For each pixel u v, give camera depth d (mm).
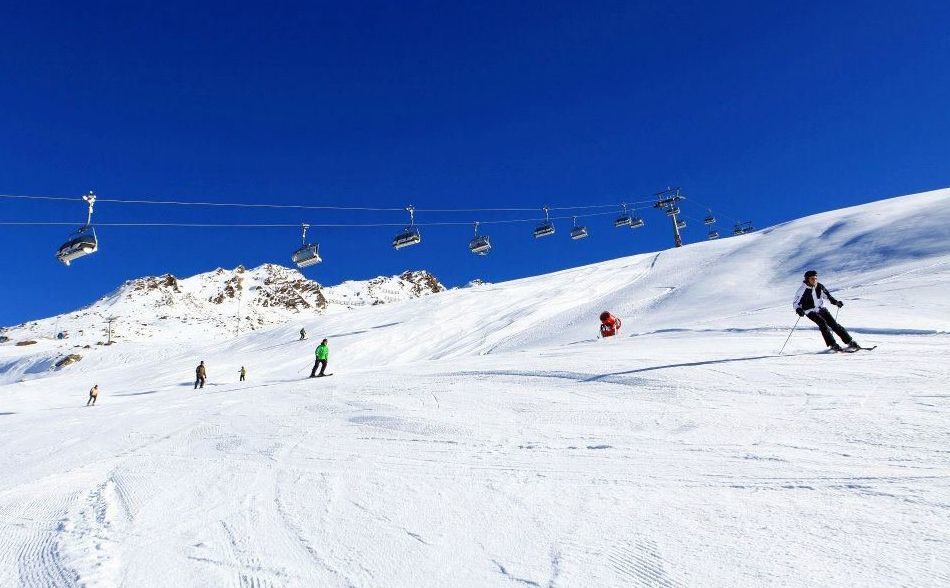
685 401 6309
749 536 2887
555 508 3580
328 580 2824
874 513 3020
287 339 47125
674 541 2908
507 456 5027
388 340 39219
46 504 5027
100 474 6227
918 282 15219
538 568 2746
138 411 14062
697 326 14539
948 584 2258
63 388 37062
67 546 3689
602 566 2707
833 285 21344
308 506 4094
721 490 3619
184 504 4488
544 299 41938
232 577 2949
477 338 35375
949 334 8734
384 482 4578
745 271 30984
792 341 9914
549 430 5840
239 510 4152
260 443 6914
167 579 2990
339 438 6645
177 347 83875
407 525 3512
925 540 2654
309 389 12547
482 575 2730
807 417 5125
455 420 6797
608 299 35719
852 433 4508
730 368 7582
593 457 4699
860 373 6527
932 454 3846
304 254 21719
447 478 4508
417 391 9461
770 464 4020
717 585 2430
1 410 27438
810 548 2691
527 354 13273
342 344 39688
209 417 10289
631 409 6277
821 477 3650
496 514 3570
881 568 2439
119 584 2967
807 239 34125
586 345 14016
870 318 11469
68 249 15172
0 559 3625
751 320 13992
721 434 4957
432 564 2904
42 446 9820
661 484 3857
